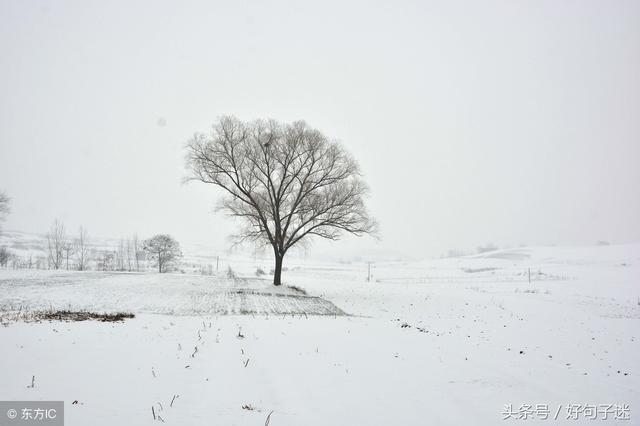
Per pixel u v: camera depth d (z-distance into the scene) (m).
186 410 5.82
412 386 7.36
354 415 6.02
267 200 30.45
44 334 9.41
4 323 10.86
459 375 8.09
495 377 8.05
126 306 18.91
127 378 6.98
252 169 28.97
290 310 19.41
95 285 26.44
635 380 8.77
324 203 29.33
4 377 6.66
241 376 7.43
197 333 10.99
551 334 14.88
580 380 8.34
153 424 5.30
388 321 15.26
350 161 29.14
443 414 6.24
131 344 9.13
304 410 6.09
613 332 15.96
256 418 5.68
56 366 7.30
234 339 10.32
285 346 9.69
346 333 11.54
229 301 21.70
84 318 13.02
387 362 8.76
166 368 7.63
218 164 28.52
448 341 11.63
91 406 5.79
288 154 28.53
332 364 8.41
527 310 22.58
